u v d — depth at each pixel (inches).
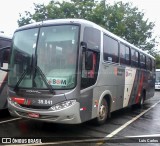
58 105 259.1
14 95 283.4
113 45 370.6
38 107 266.8
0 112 405.7
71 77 262.7
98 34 316.2
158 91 1256.8
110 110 361.7
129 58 452.4
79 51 266.7
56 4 1045.8
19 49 295.3
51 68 270.2
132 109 538.6
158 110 531.2
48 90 263.4
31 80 274.1
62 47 272.7
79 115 268.2
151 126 358.9
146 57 589.0
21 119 357.4
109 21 1075.3
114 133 306.8
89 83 289.1
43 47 280.2
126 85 438.3
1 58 347.3
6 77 359.3
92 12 1006.4
